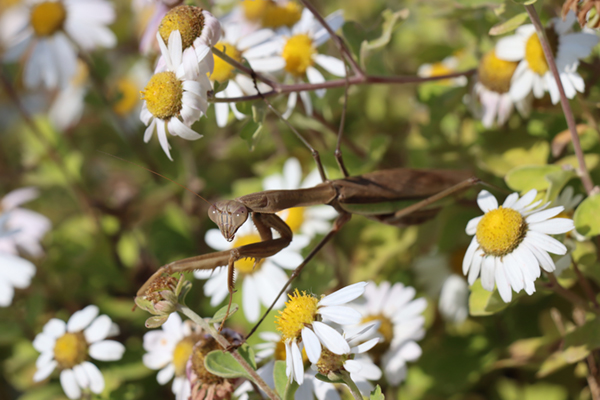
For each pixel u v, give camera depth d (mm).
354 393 404
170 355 454
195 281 528
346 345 399
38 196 582
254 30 492
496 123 495
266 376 436
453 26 578
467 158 509
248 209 438
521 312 492
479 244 420
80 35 546
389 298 466
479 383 498
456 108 521
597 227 430
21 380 531
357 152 529
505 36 482
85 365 457
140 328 526
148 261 560
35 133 569
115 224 579
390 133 572
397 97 576
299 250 499
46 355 459
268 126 542
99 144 635
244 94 471
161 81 426
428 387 488
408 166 534
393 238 520
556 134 486
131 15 642
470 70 489
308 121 525
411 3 588
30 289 546
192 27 425
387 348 461
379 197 462
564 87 444
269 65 478
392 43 587
